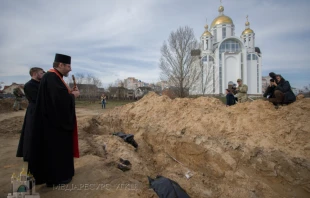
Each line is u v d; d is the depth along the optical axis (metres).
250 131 6.07
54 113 3.01
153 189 3.42
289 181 4.80
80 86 46.53
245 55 41.16
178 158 6.88
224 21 46.19
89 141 6.42
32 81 4.03
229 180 5.42
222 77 41.38
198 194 4.82
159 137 7.76
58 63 3.20
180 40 22.36
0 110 16.19
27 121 3.84
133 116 10.03
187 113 8.05
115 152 5.84
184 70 22.30
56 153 3.10
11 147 5.82
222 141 6.15
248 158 5.46
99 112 18.02
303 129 5.41
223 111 7.31
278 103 6.93
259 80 42.72
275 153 5.21
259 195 4.79
